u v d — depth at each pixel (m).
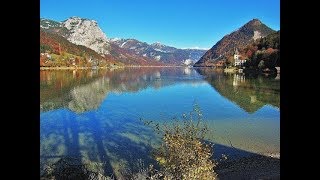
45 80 77.44
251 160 15.34
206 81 83.00
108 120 28.72
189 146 7.98
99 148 17.62
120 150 16.92
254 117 30.16
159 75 120.69
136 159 14.77
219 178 12.47
